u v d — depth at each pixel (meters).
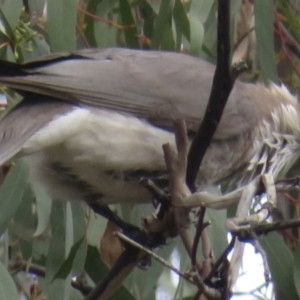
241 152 9.74
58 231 9.63
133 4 10.62
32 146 8.48
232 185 10.05
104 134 8.75
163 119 9.06
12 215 9.14
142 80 9.13
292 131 10.31
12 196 9.15
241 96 9.88
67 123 8.55
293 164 11.12
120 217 10.05
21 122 8.50
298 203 10.43
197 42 9.80
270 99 10.20
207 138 7.90
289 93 10.59
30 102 8.74
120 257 8.45
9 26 9.51
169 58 9.54
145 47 10.57
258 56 10.16
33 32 9.73
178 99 9.20
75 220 9.84
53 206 9.68
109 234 10.54
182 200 7.11
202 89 9.34
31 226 9.87
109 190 9.20
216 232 9.53
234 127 9.61
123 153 8.84
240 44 11.12
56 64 8.75
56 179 9.10
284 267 9.36
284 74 11.65
